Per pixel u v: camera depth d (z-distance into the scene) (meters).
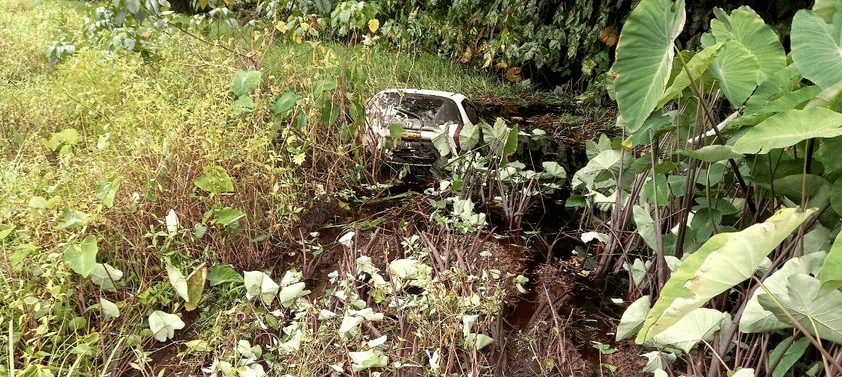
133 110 3.79
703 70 2.44
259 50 4.99
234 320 2.87
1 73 5.47
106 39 5.23
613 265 3.91
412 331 2.84
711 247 1.86
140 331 2.80
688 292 1.77
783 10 7.50
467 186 4.85
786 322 2.04
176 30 5.70
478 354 2.84
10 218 2.74
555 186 5.02
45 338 2.52
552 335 3.06
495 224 4.55
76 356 2.55
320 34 8.47
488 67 11.09
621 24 9.06
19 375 2.12
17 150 3.95
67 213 2.63
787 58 3.03
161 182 3.32
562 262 3.98
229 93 4.40
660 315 1.88
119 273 2.81
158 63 5.11
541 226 4.61
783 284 2.24
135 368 2.51
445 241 3.85
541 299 3.50
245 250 3.52
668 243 3.29
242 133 3.86
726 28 2.97
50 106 4.43
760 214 2.91
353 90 5.41
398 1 12.09
